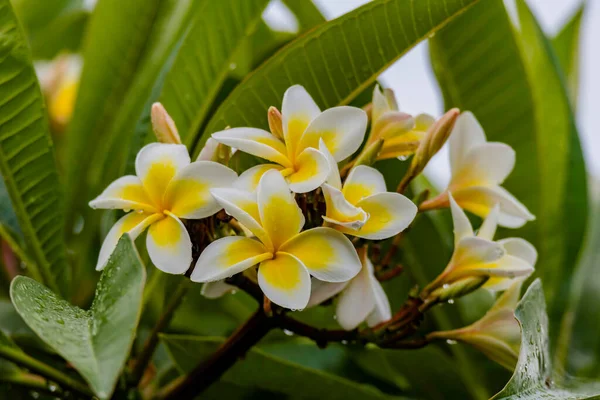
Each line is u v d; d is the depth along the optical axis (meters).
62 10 1.45
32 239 0.97
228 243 0.84
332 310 1.04
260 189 0.84
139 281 0.77
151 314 1.09
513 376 0.82
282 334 1.10
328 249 0.84
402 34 0.93
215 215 0.87
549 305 1.08
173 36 1.09
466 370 1.07
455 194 0.94
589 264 1.11
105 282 0.80
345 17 0.92
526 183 1.07
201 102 1.00
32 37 1.42
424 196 0.94
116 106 1.09
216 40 0.99
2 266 1.09
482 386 1.07
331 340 0.91
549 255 1.08
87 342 0.77
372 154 0.88
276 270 0.83
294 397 1.07
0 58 0.92
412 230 1.06
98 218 1.08
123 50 1.09
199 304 1.13
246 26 1.00
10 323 1.08
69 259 1.08
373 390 1.02
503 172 0.94
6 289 1.09
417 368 1.09
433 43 1.06
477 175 0.94
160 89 0.99
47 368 0.93
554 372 1.02
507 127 1.07
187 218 0.85
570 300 1.08
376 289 0.90
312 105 0.88
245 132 0.87
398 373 1.11
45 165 0.95
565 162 1.08
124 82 1.09
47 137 0.94
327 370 1.11
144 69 1.09
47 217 0.96
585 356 1.08
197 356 0.98
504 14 1.04
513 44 1.05
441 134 0.91
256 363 1.01
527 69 1.05
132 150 0.99
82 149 1.09
